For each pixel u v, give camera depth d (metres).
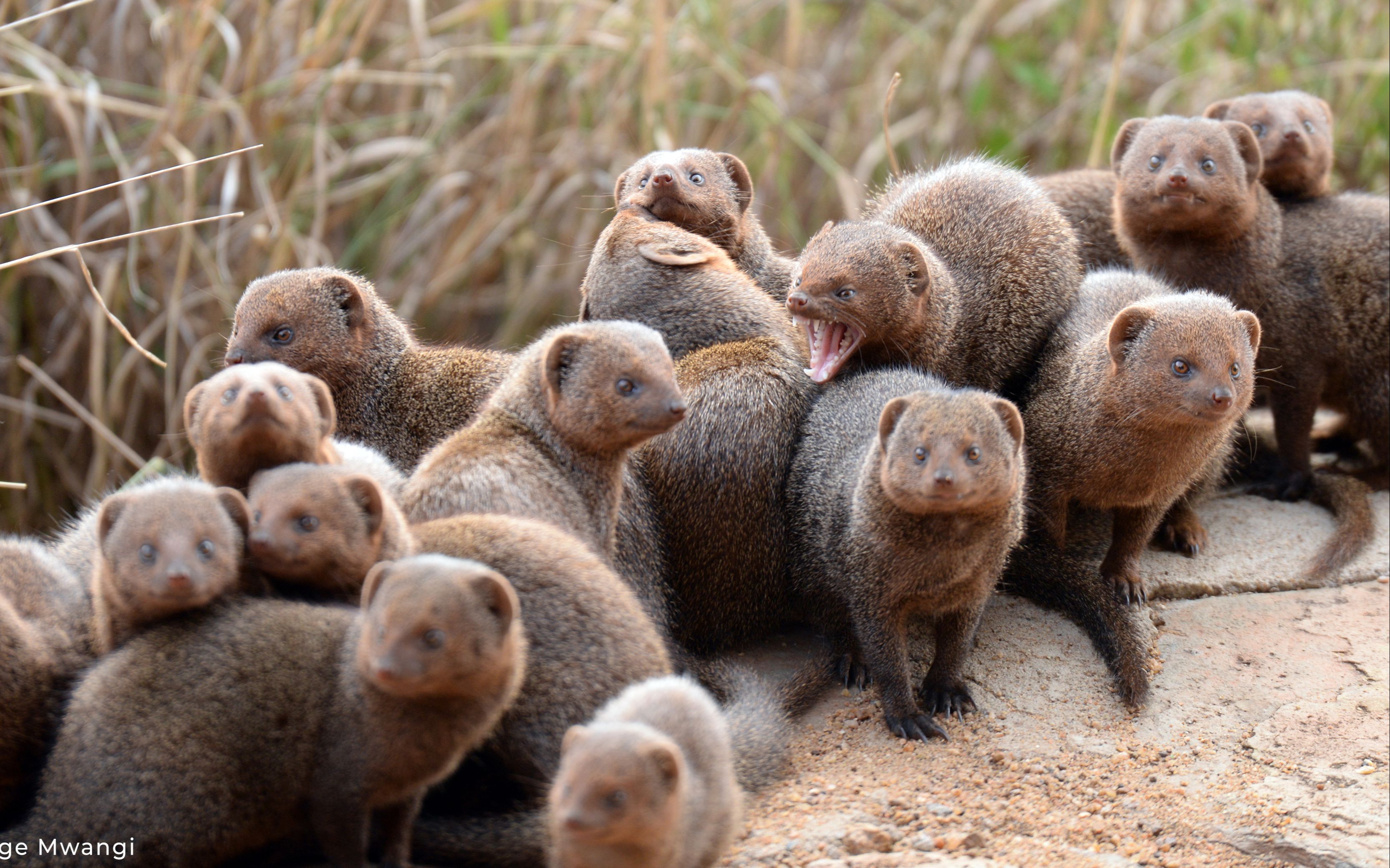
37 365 15.30
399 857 7.12
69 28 15.98
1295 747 9.38
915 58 20.80
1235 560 11.55
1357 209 13.08
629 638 7.77
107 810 6.62
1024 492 10.38
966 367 11.49
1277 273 12.54
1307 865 8.23
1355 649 10.43
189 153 14.66
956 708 9.38
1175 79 19.70
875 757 8.89
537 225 17.94
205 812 6.71
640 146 17.44
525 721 7.45
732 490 9.91
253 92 15.34
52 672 7.34
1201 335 9.77
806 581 9.97
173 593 6.78
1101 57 21.00
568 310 18.02
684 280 10.59
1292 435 12.69
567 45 16.94
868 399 10.01
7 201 14.91
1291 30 19.25
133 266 13.73
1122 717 9.59
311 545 7.23
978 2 20.17
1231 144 12.16
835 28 21.36
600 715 7.01
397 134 17.92
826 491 9.68
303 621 7.06
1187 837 8.40
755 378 10.11
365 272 17.77
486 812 7.86
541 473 8.84
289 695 6.84
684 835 6.59
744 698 8.84
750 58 19.12
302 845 7.32
